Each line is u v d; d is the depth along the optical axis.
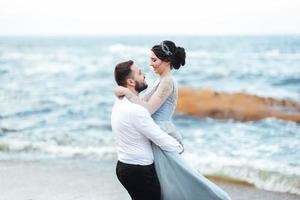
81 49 78.00
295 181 7.35
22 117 15.45
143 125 4.32
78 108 17.56
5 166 8.32
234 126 13.50
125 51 68.56
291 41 104.44
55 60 48.47
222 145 11.02
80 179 7.44
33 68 38.22
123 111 4.38
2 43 119.44
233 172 7.90
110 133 12.52
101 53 63.41
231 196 6.66
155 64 4.66
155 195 4.44
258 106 14.77
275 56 50.69
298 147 10.66
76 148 10.11
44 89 23.97
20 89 23.80
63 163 8.59
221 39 137.75
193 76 31.94
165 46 4.62
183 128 13.44
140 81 4.47
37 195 6.59
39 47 88.75
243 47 76.25
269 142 11.32
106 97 20.84
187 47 80.00
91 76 31.67
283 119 13.86
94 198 6.48
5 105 18.05
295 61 43.28
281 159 9.35
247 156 9.70
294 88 24.89
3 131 12.77
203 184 4.45
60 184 7.16
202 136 12.26
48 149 9.92
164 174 4.41
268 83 27.08
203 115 14.65
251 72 32.69
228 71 34.19
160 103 4.56
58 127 13.59
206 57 51.53
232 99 15.29
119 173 4.48
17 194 6.64
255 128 13.14
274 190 6.92
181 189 4.43
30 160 8.84
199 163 8.57
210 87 26.38
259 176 7.64
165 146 4.38
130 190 4.48
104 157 9.12
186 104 15.19
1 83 26.78
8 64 42.78
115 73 4.49
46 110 17.00
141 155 4.39
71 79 29.78
